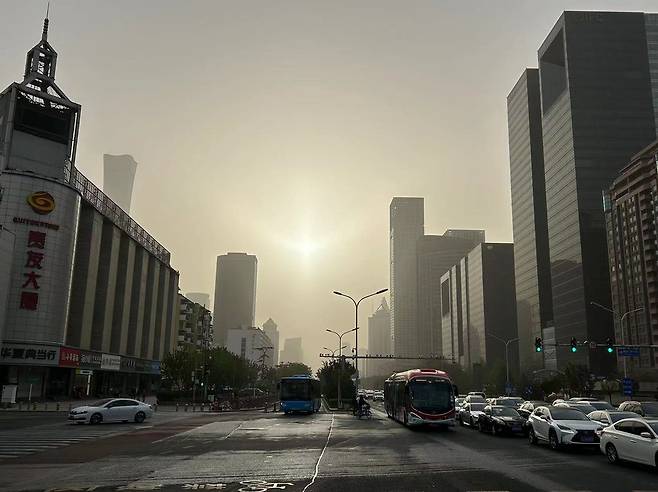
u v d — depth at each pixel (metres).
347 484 13.24
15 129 58.06
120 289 76.12
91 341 68.69
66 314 57.28
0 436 25.36
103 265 71.31
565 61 158.25
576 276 146.50
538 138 183.00
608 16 158.88
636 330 125.69
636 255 127.19
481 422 28.64
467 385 150.50
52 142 60.56
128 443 22.61
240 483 13.38
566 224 153.38
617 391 87.38
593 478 14.11
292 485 13.12
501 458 18.19
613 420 21.52
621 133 151.50
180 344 116.81
